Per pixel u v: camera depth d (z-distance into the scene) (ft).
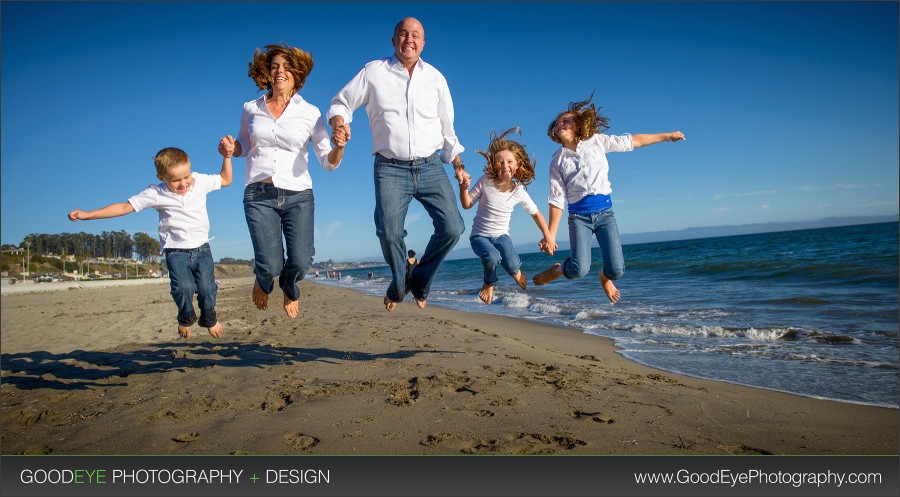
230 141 12.46
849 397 13.04
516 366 16.07
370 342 21.49
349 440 10.04
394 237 12.62
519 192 16.85
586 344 22.12
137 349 22.57
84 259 355.56
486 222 17.02
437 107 12.92
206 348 21.76
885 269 43.80
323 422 11.00
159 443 10.36
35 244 378.73
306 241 13.39
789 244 116.06
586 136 15.80
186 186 13.75
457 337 22.20
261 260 13.01
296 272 13.58
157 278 237.04
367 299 51.11
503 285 66.33
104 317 41.34
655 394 12.91
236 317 34.86
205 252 14.46
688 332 24.03
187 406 12.66
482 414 11.21
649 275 63.98
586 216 15.70
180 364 18.40
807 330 21.88
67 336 29.35
